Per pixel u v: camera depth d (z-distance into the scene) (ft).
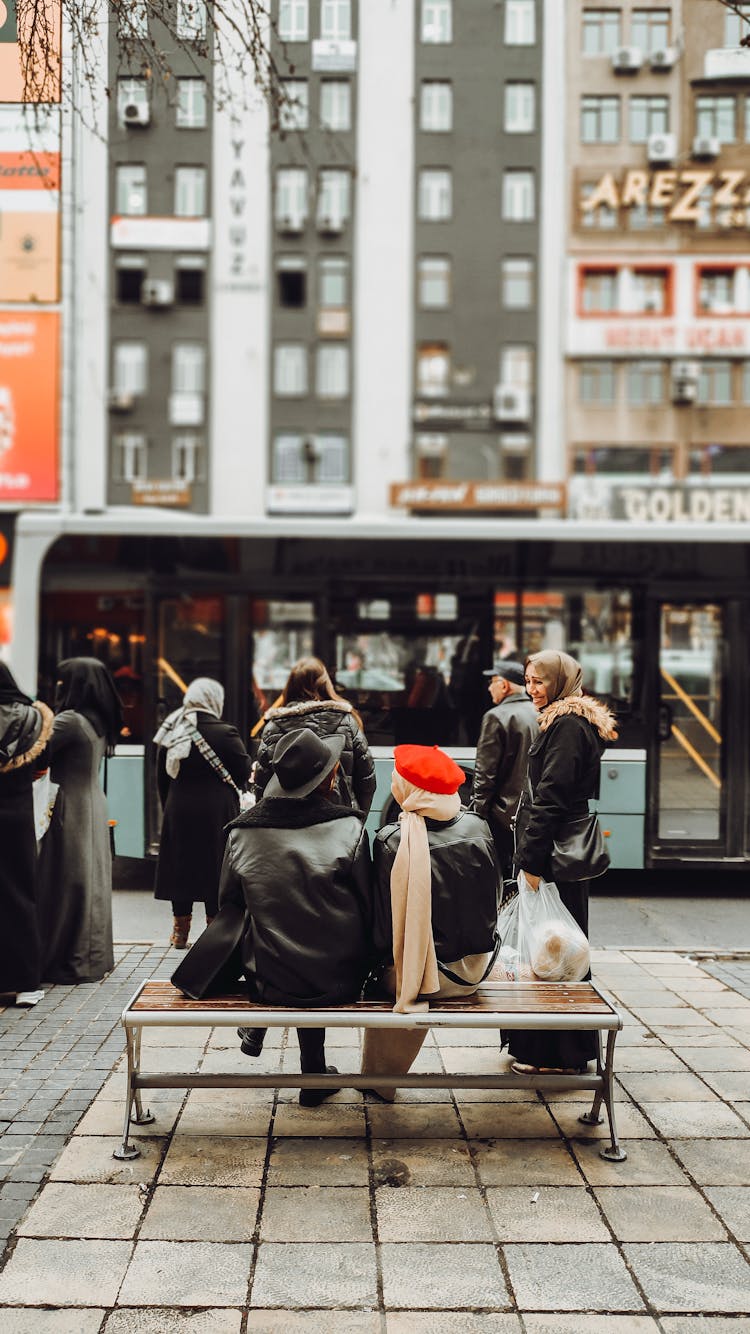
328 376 97.76
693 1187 11.62
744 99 49.06
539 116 86.94
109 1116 13.29
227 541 29.40
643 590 29.09
